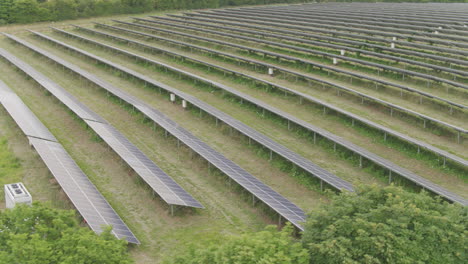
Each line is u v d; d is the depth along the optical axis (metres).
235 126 51.53
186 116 59.06
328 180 39.78
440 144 48.59
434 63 76.56
